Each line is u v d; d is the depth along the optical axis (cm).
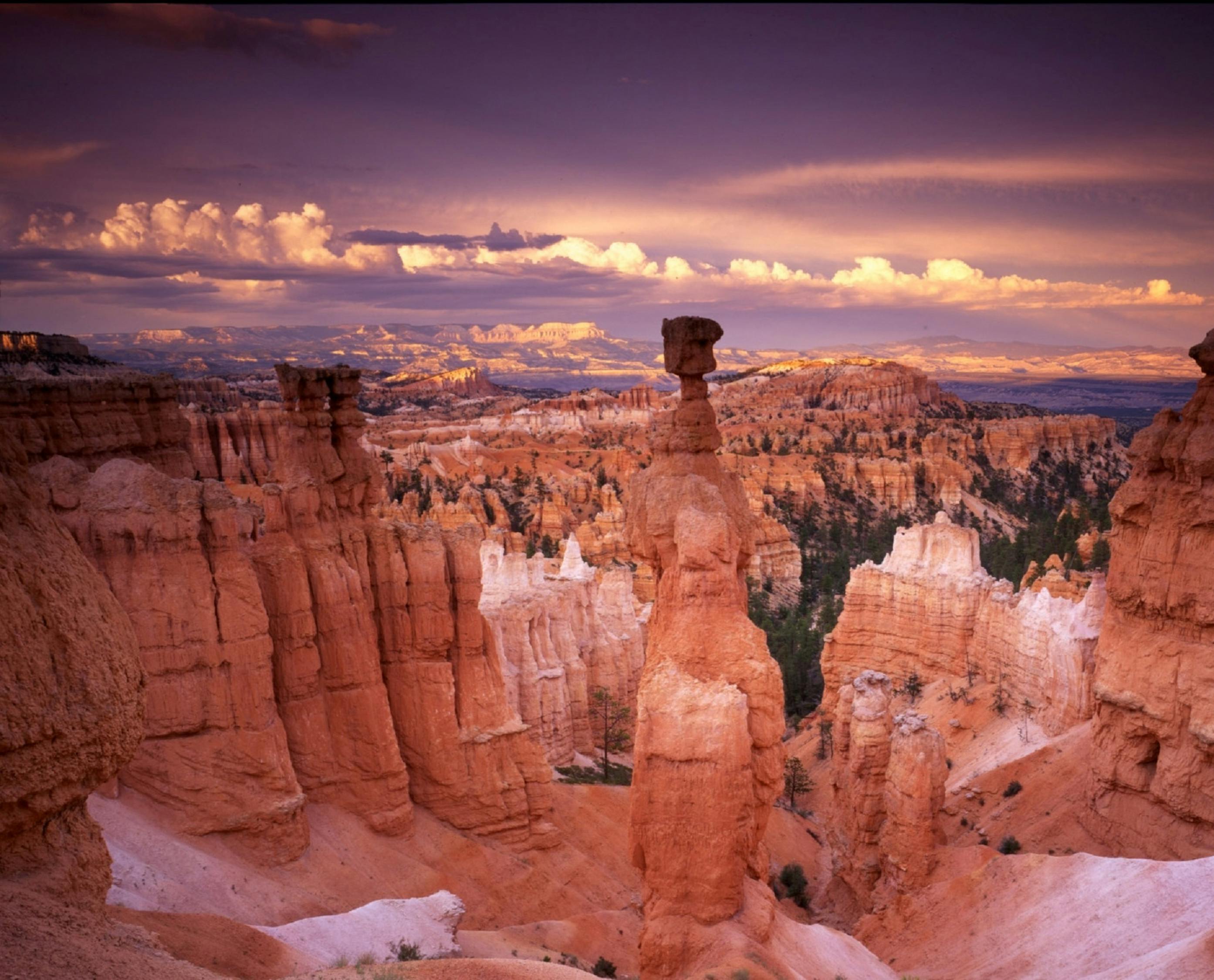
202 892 2939
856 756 4462
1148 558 3881
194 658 3341
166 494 3375
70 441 4400
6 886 1422
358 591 3975
